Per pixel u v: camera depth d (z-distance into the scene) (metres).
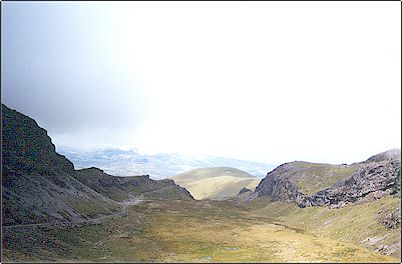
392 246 94.75
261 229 148.00
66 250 89.81
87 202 149.25
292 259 89.94
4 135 144.50
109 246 102.06
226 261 89.94
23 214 100.81
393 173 137.62
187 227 149.12
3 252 73.75
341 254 91.69
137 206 199.38
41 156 161.25
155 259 91.38
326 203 159.50
